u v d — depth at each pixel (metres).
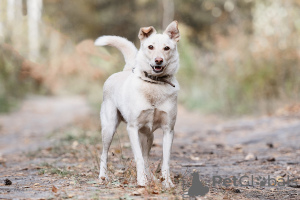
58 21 40.16
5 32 25.91
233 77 16.48
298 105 13.70
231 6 31.12
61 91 32.41
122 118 6.13
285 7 17.28
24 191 5.02
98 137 9.96
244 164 7.24
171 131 5.58
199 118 15.90
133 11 40.97
